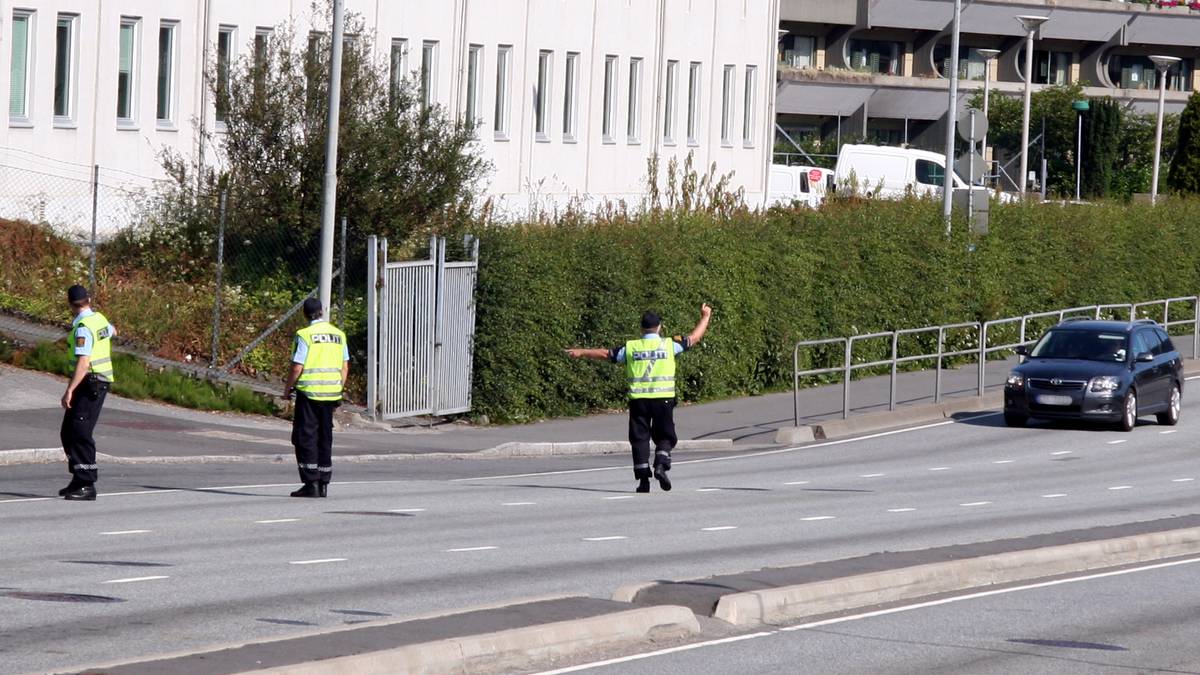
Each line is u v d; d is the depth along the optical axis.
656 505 51.03
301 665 23.45
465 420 77.06
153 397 69.69
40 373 68.75
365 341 75.50
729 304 88.69
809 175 156.00
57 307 73.69
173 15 97.75
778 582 32.78
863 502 53.38
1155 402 83.00
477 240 76.94
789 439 76.38
